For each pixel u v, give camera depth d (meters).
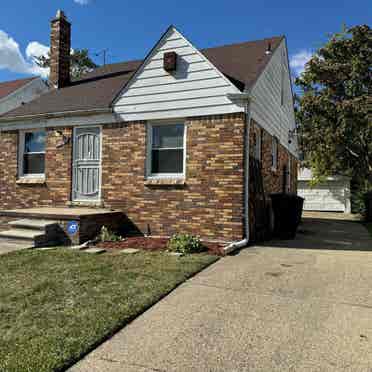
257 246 7.49
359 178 16.92
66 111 9.29
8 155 10.38
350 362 2.61
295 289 4.39
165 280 4.63
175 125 8.29
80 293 4.11
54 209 8.87
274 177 10.86
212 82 7.78
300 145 17.14
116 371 2.47
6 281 4.60
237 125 7.48
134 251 6.59
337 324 3.31
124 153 8.69
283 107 12.55
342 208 20.22
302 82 15.13
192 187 7.87
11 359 2.55
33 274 4.95
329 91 14.08
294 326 3.26
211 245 7.16
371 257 6.36
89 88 11.12
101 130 9.02
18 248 6.98
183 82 8.06
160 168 8.41
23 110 10.45
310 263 5.84
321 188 20.86
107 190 8.88
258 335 3.07
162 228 8.16
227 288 4.42
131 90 8.64
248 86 7.71
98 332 3.04
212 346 2.86
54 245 7.39
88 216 7.60
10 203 10.29
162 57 8.33
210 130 7.73
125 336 3.05
